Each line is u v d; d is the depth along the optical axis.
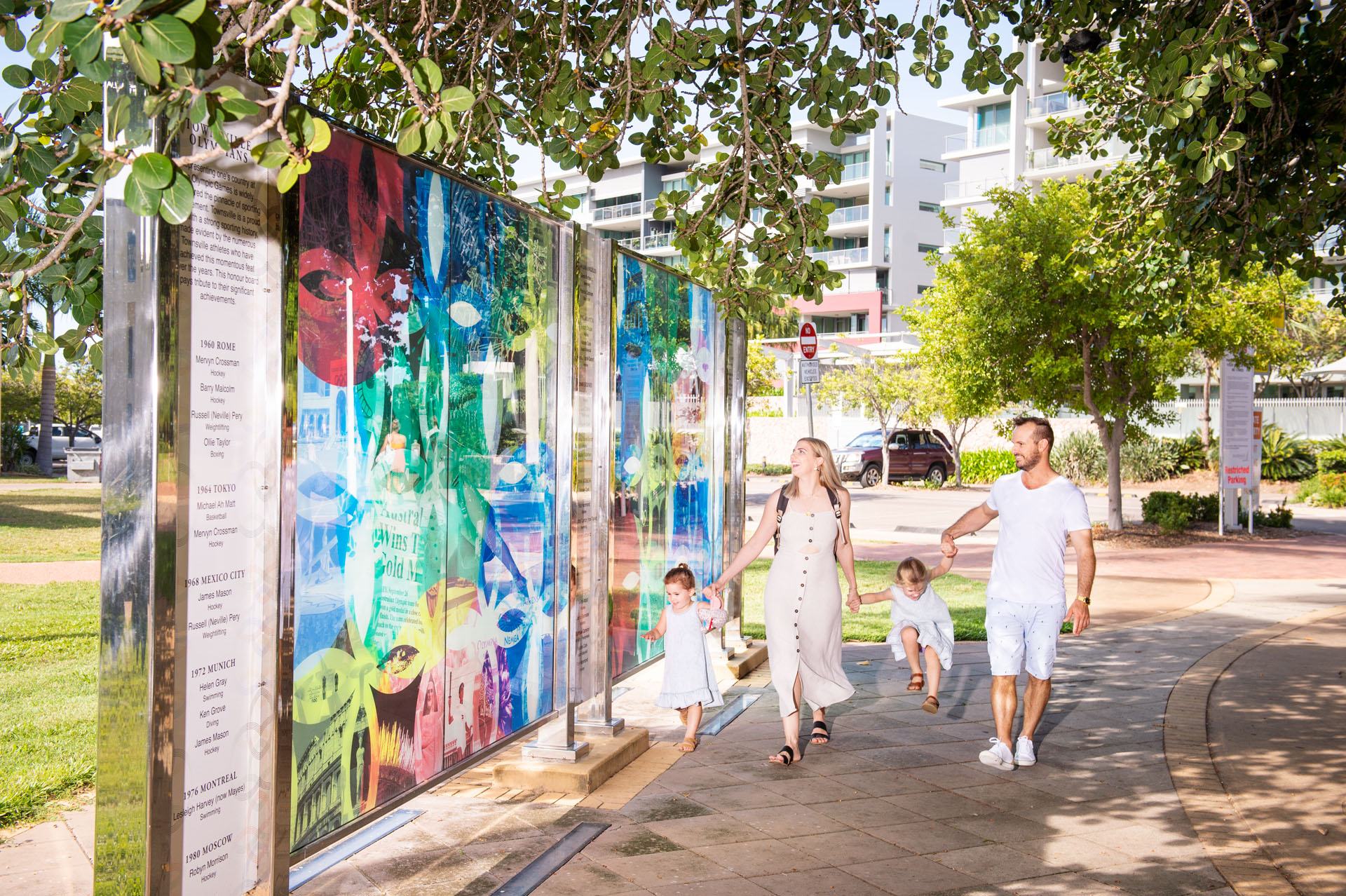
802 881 3.98
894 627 6.70
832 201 5.30
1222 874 4.11
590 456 5.61
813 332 11.90
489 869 4.05
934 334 21.59
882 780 5.32
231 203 2.65
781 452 42.41
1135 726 6.48
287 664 2.84
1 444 38.16
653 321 6.49
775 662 5.70
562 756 5.23
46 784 4.98
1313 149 6.66
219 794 2.66
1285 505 26.47
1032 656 5.61
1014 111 50.31
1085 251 9.67
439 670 3.94
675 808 4.84
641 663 6.39
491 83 5.70
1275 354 27.77
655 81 5.05
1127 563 15.67
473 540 4.23
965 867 4.16
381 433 3.50
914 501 27.75
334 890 3.85
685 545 7.24
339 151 3.23
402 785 3.66
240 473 2.71
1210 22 5.24
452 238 4.02
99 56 2.27
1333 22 6.41
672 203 5.38
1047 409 19.19
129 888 2.38
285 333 2.80
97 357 3.26
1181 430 37.53
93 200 2.71
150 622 2.34
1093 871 4.13
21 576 12.40
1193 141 4.72
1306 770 5.51
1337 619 10.70
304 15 2.40
